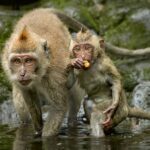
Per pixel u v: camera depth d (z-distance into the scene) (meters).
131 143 11.27
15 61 12.38
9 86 16.55
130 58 18.20
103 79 13.20
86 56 12.91
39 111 13.48
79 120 14.74
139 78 17.41
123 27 19.64
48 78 12.89
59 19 15.57
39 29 13.77
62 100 13.04
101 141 11.62
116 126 13.64
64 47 13.59
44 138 12.20
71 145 11.22
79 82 13.51
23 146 11.20
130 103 16.34
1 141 11.81
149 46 19.05
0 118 15.67
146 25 19.59
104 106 13.01
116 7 20.39
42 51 12.59
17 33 13.08
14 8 20.91
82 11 19.98
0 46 17.30
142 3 20.44
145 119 14.13
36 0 21.38
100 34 19.66
